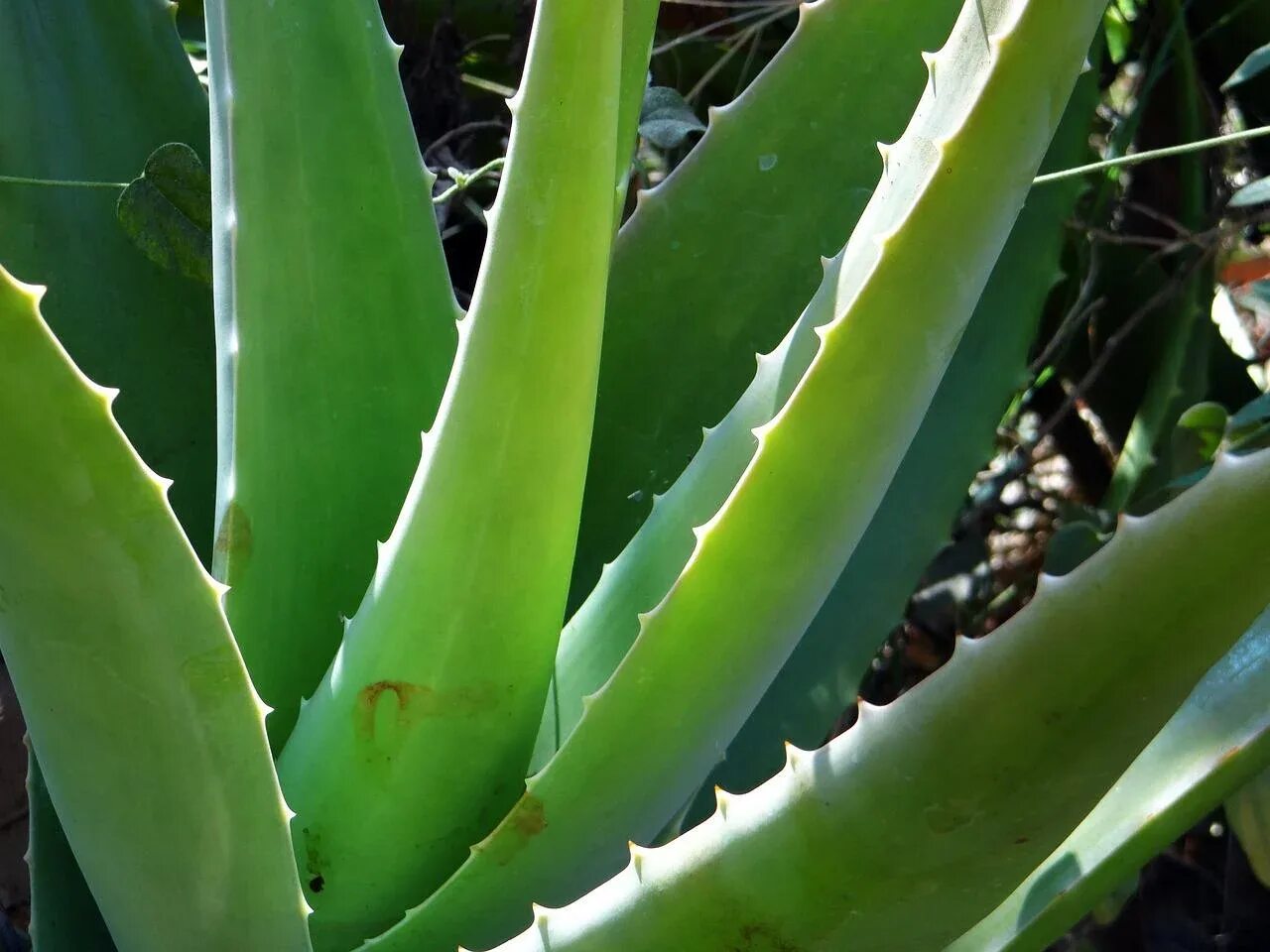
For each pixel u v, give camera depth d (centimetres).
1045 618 47
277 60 66
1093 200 93
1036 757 48
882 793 50
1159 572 46
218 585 50
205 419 75
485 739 61
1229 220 89
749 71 106
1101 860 55
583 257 55
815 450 56
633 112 71
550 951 55
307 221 66
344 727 61
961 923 52
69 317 72
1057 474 113
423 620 59
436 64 102
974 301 57
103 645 50
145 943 58
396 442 69
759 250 75
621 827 61
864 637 75
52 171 72
